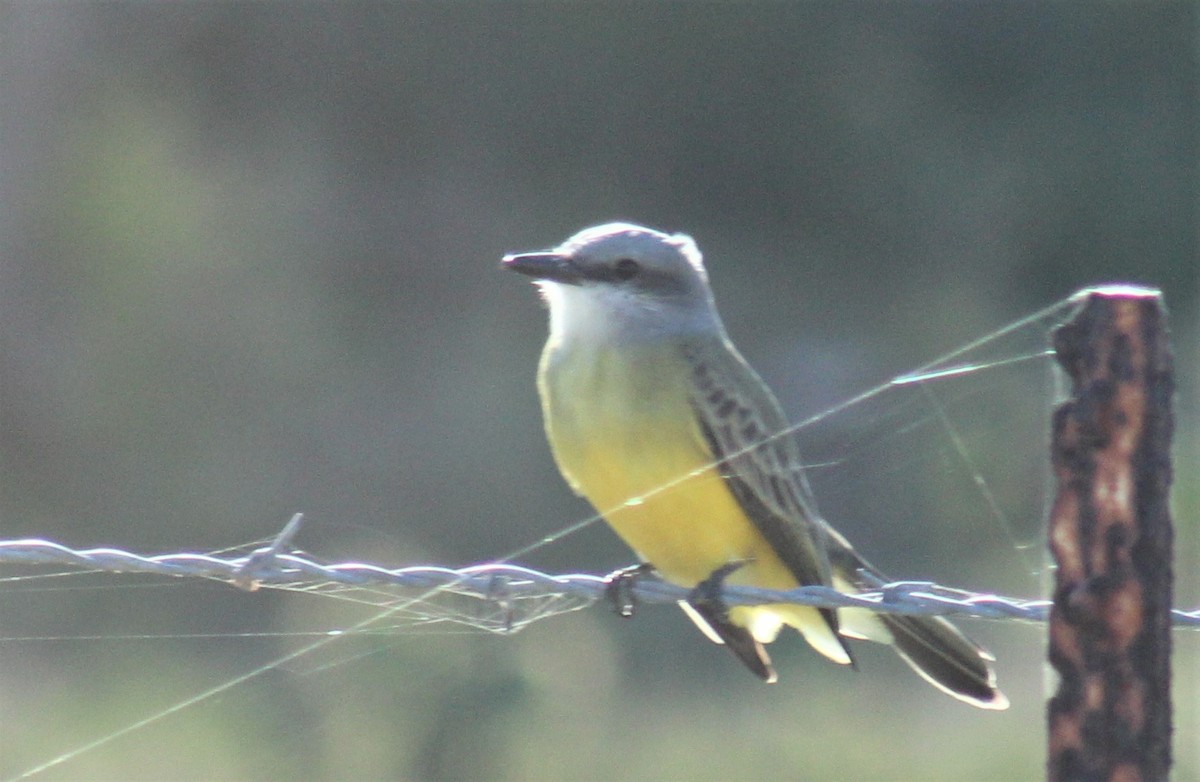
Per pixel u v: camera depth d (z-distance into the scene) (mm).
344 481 15953
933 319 20875
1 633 11539
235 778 9836
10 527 15781
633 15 24938
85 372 17031
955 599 5277
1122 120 24062
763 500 5703
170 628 11484
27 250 18125
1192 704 10547
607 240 5879
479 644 10477
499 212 24031
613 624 11773
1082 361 3504
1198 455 13859
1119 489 3490
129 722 10289
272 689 10508
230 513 15742
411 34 24703
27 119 18969
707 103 25016
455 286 21703
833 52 24969
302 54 24109
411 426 16625
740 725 10836
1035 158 23953
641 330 5754
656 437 5645
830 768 10328
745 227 24781
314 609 10477
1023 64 24703
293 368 18016
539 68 25062
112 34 20844
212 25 23000
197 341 18016
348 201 22906
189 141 21906
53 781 9602
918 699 11266
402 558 14602
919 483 11852
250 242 20391
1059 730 3557
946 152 24344
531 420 16438
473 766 10125
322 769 10031
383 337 19547
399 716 10188
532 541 15023
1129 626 3496
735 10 24641
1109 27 24406
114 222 18844
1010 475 11836
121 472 16250
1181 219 23453
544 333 19625
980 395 11883
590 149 25141
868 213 24078
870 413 9438
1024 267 23375
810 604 5156
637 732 10672
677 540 5723
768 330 20625
